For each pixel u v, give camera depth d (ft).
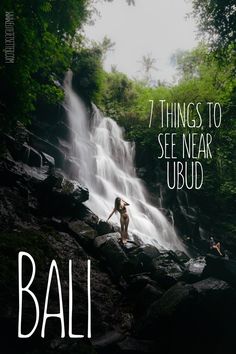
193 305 25.09
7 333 20.80
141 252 33.99
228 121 86.99
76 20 57.16
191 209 83.41
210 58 67.67
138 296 28.91
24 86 39.50
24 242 28.45
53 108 64.54
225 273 27.61
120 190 74.28
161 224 71.67
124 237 36.01
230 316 26.40
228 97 83.61
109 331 24.89
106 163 74.59
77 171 59.26
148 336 24.47
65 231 35.47
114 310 27.78
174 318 24.58
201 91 90.99
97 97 92.53
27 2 39.81
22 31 36.70
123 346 22.34
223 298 25.95
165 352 24.12
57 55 46.14
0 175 37.55
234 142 88.89
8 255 26.04
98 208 55.11
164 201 82.02
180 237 74.43
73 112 75.72
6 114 39.52
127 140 93.97
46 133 61.57
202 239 74.38
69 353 20.25
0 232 29.40
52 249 30.37
